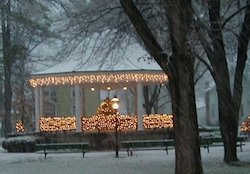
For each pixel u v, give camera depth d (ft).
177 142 44.96
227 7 67.56
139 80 104.01
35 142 105.70
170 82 45.16
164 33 59.21
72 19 66.23
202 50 66.85
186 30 44.68
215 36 57.67
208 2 59.06
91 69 102.89
